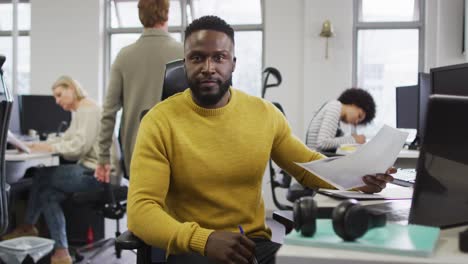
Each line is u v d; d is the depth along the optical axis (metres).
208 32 1.33
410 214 0.87
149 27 2.55
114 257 3.38
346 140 3.17
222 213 1.36
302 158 1.49
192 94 1.39
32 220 3.24
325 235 0.79
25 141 3.88
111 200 3.04
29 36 5.75
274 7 5.14
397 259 0.70
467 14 4.55
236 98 1.44
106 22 5.69
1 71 2.08
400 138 1.31
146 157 1.29
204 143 1.36
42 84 5.63
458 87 1.71
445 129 0.86
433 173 0.86
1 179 2.10
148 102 2.53
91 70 5.56
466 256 0.72
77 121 3.25
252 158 1.39
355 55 5.13
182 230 1.10
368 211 0.77
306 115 5.03
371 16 5.18
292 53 5.11
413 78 5.16
